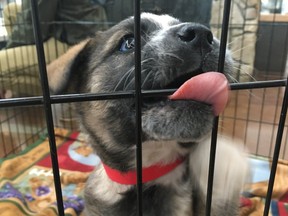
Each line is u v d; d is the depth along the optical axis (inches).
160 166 6.2
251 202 9.3
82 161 12.7
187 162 6.4
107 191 7.0
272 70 21.2
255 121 15.4
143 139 5.6
